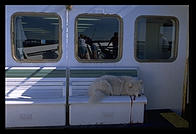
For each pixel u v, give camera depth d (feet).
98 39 13.37
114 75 13.12
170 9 13.64
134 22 13.43
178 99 14.43
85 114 11.69
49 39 12.99
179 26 13.84
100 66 13.52
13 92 12.16
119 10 13.24
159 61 13.94
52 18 12.81
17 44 12.78
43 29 12.85
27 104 11.35
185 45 14.03
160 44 14.01
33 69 12.50
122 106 11.79
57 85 12.47
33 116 11.54
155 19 13.69
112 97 11.77
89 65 13.42
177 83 14.29
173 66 14.11
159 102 14.30
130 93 12.04
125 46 13.57
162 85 14.17
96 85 12.01
